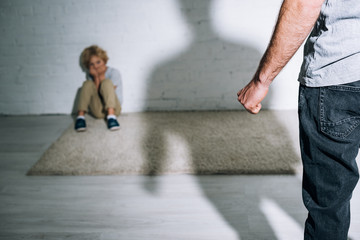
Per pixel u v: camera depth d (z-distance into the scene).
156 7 2.62
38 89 2.91
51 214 1.74
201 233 1.57
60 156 2.24
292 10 0.78
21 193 1.91
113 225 1.64
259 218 1.64
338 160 0.90
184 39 2.70
